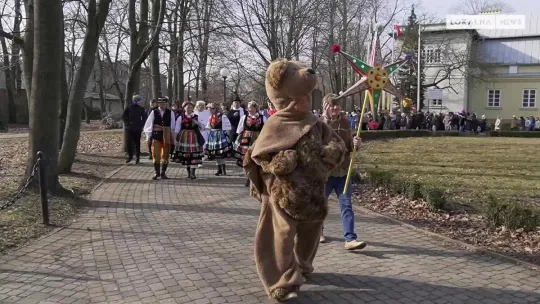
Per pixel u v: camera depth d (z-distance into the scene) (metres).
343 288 4.72
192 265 5.38
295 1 20.67
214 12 20.28
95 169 12.91
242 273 5.12
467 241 6.36
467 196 9.91
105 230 6.84
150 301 4.41
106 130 34.25
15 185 9.59
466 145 24.84
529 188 11.16
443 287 4.75
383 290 4.67
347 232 5.89
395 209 8.31
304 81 4.24
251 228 7.01
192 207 8.44
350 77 39.47
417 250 5.95
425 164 15.98
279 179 4.25
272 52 20.31
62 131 13.46
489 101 55.78
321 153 4.34
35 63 8.55
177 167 14.02
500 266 5.37
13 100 43.19
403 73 46.34
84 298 4.50
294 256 4.46
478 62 51.19
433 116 39.69
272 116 4.46
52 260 5.55
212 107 12.41
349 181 5.69
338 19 26.48
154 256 5.69
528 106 54.69
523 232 6.65
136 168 13.63
